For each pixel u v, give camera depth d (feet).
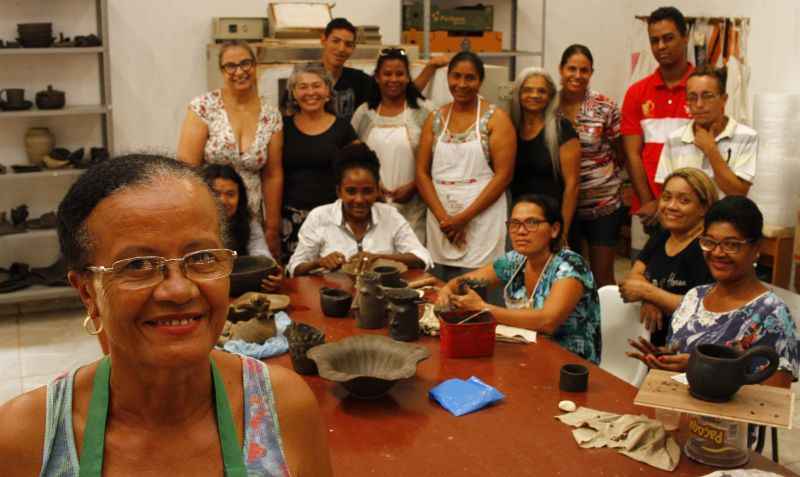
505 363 7.21
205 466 3.17
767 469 5.34
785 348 6.76
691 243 8.86
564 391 6.58
